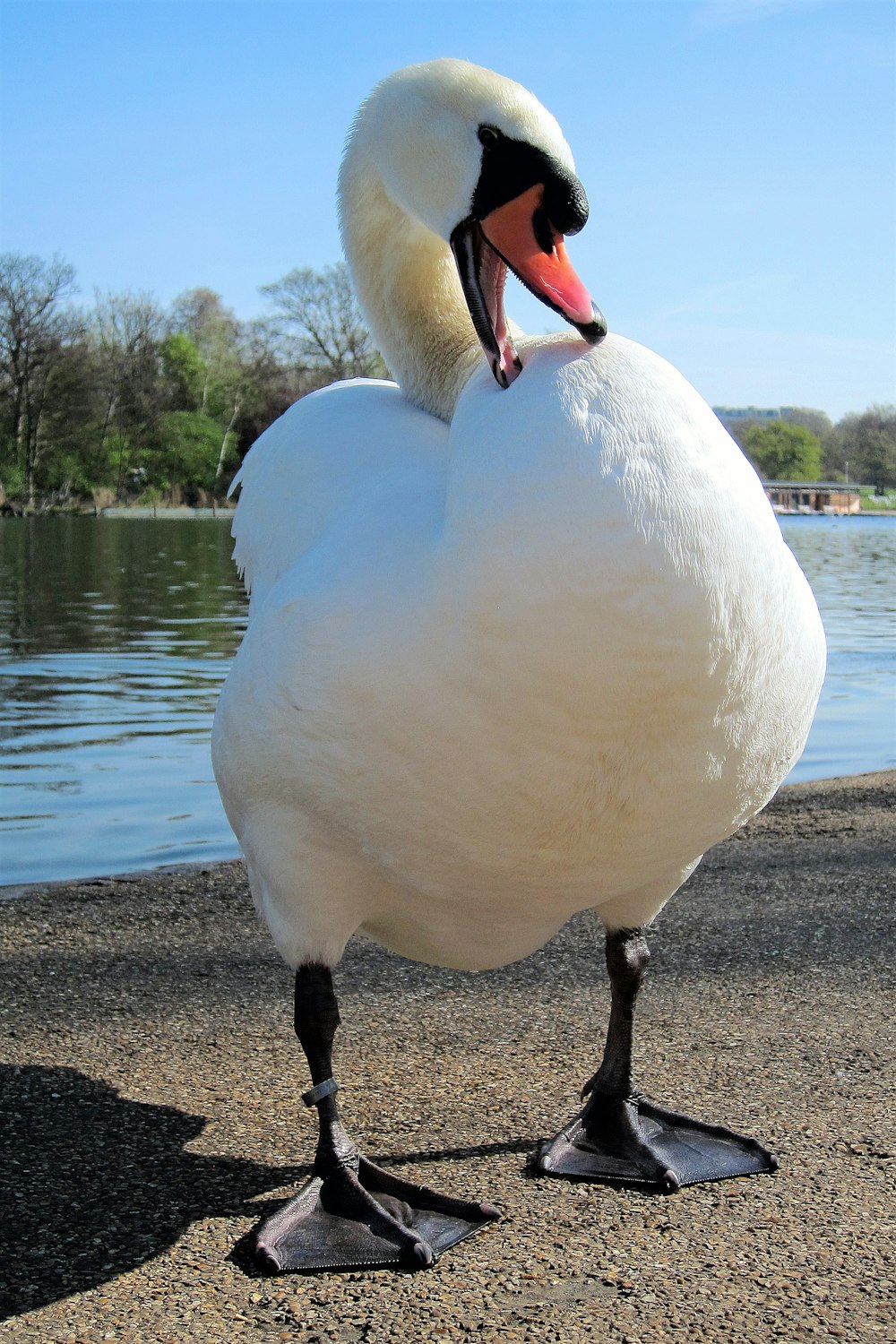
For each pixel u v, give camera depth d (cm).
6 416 6175
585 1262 263
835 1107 330
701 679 233
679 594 225
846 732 921
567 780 243
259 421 7075
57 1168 308
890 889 524
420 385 332
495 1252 269
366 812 262
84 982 433
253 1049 379
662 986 420
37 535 3916
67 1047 379
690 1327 237
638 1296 249
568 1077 356
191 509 6844
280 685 261
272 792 278
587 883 276
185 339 6888
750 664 239
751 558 233
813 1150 309
